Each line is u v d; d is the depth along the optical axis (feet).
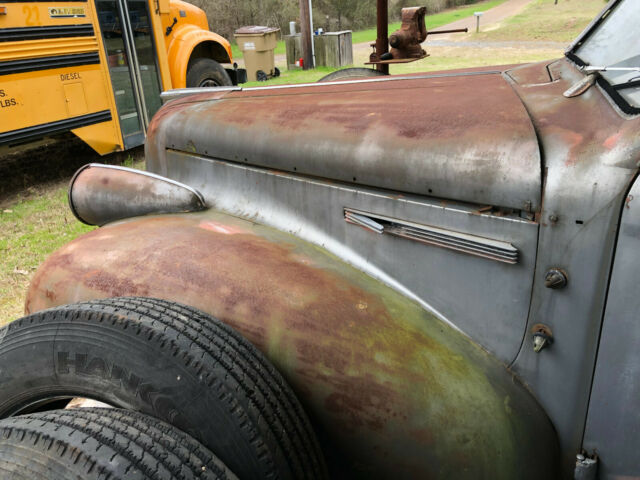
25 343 4.58
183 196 7.20
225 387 4.08
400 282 5.34
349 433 4.64
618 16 5.66
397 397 4.46
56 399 4.74
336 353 4.68
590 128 4.24
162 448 3.71
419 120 5.38
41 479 3.53
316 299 5.02
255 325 4.93
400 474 4.55
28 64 19.43
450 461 4.32
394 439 4.47
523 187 4.29
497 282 4.58
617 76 4.70
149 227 6.50
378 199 5.40
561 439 4.43
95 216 8.12
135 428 3.82
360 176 5.54
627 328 3.84
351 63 52.70
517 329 4.52
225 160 7.33
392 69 33.58
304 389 4.71
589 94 4.69
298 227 6.30
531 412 4.41
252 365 4.41
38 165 24.47
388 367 4.56
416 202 5.07
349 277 5.40
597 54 5.46
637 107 4.01
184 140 7.94
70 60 20.98
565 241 4.07
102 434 3.68
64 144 27.61
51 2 19.97
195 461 3.76
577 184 3.98
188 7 29.43
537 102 4.99
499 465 4.22
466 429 4.30
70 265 5.98
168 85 26.02
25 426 3.82
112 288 5.52
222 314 5.07
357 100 6.56
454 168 4.74
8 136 19.06
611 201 3.80
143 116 24.73
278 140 6.44
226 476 3.81
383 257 5.46
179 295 5.27
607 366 3.99
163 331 4.25
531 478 4.26
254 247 5.82
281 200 6.52
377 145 5.40
